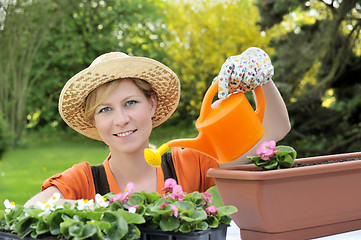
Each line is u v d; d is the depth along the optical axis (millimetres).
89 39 10750
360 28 5395
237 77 903
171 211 741
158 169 1228
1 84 10258
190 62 10555
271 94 1108
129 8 10961
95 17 10906
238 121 880
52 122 10883
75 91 1147
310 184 819
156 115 1340
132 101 1134
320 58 5441
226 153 900
